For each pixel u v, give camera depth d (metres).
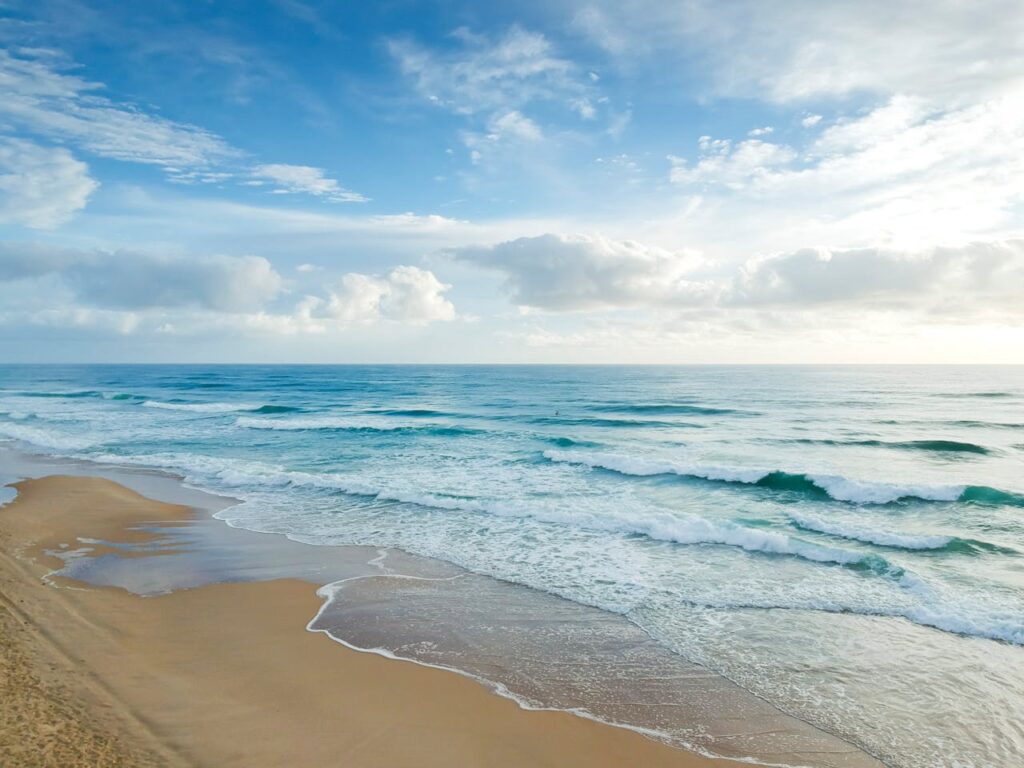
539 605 8.89
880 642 7.73
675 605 8.91
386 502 15.28
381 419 36.50
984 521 13.60
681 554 11.26
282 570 10.29
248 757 4.99
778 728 5.86
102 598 8.60
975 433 28.89
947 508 14.74
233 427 31.44
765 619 8.42
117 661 6.57
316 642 7.55
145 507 14.63
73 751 4.56
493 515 14.01
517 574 10.20
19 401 48.84
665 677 6.83
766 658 7.30
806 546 11.10
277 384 81.81
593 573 10.24
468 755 5.28
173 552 11.20
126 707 5.56
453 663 7.09
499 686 6.58
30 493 15.90
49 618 7.54
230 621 8.09
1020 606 8.70
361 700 6.16
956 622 8.18
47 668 6.07
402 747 5.34
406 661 7.11
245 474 18.45
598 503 15.15
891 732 5.80
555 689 6.54
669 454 22.94
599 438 27.17
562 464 20.70
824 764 5.32
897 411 39.34
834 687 6.64
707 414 38.53
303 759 5.04
